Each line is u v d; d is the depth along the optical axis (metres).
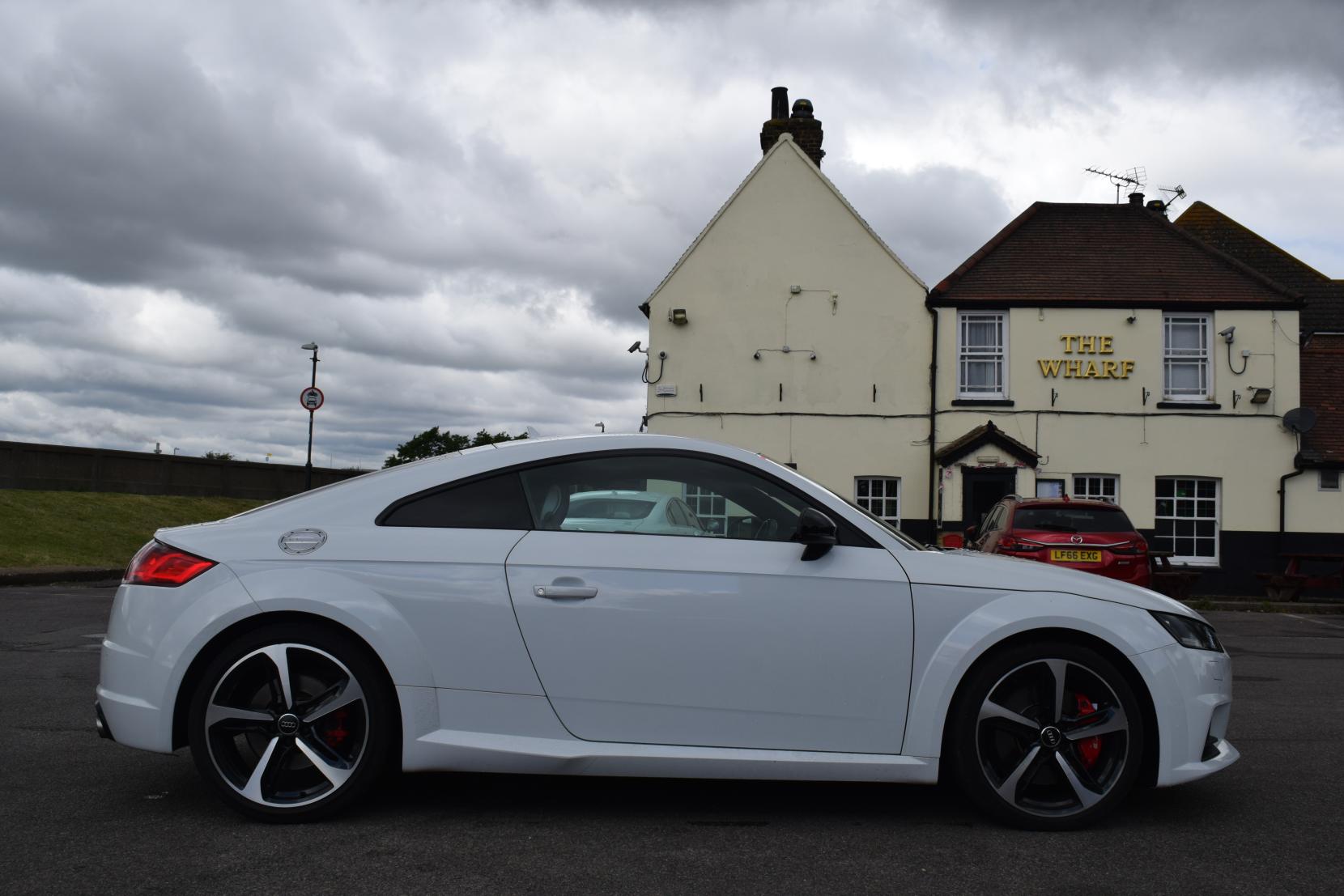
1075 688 4.10
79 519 24.36
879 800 4.43
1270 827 4.11
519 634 3.98
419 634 3.96
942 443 21.67
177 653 3.92
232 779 3.95
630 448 4.30
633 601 4.00
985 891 3.38
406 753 3.92
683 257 22.44
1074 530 12.10
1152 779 4.10
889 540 4.20
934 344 21.86
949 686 4.00
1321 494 21.23
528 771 3.95
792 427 22.05
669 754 3.94
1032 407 21.59
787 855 3.71
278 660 3.93
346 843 3.75
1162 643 4.09
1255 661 10.05
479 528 4.13
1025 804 4.05
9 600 13.83
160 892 3.26
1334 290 25.73
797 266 22.27
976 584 4.09
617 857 3.65
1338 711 6.95
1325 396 22.64
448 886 3.34
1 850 3.65
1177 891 3.39
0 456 25.16
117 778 4.63
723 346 22.27
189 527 4.23
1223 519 21.34
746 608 4.00
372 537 4.08
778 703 3.98
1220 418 21.42
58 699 6.62
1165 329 21.75
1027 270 22.09
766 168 22.50
